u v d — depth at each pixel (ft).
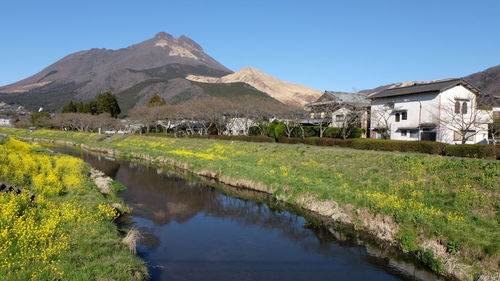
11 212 35.96
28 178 58.54
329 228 50.67
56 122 291.79
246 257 40.55
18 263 27.48
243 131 199.72
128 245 37.32
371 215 48.29
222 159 107.76
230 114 201.46
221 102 209.77
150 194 72.02
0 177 54.95
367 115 142.51
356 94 178.70
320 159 85.97
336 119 147.64
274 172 78.48
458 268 33.65
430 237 39.32
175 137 192.24
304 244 44.80
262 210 60.64
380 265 38.55
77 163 85.40
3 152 77.56
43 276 26.43
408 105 117.91
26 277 25.85
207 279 34.47
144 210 59.57
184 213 58.65
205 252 41.81
